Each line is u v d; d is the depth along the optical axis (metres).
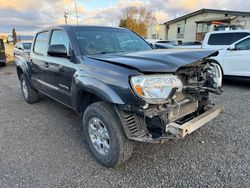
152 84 2.09
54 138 3.39
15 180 2.41
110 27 3.83
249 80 6.96
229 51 6.53
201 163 2.66
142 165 2.64
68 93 3.20
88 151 2.99
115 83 2.25
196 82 2.64
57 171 2.56
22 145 3.18
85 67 2.72
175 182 2.34
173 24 31.45
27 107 4.95
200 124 2.46
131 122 2.32
